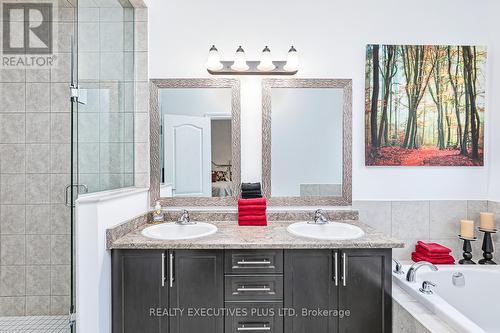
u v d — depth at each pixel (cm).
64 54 215
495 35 215
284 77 214
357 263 159
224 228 191
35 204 217
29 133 216
